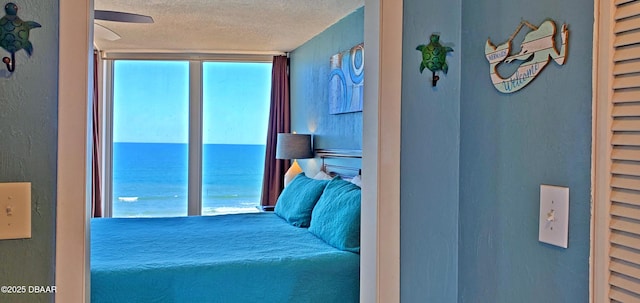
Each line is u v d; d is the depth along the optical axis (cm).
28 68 101
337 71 421
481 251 117
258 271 231
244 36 492
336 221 273
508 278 108
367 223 134
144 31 471
